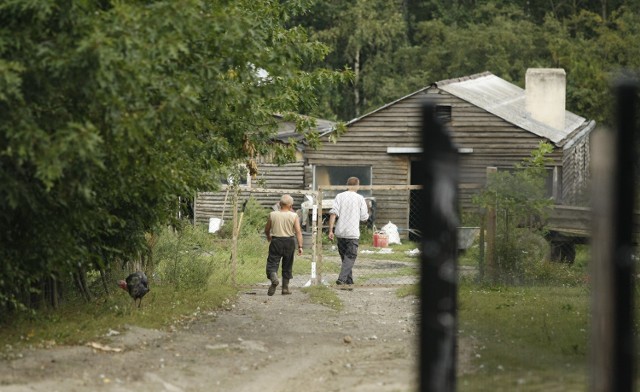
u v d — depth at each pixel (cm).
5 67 1588
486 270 2459
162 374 1673
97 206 2150
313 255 3472
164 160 2142
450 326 980
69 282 2647
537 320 1655
